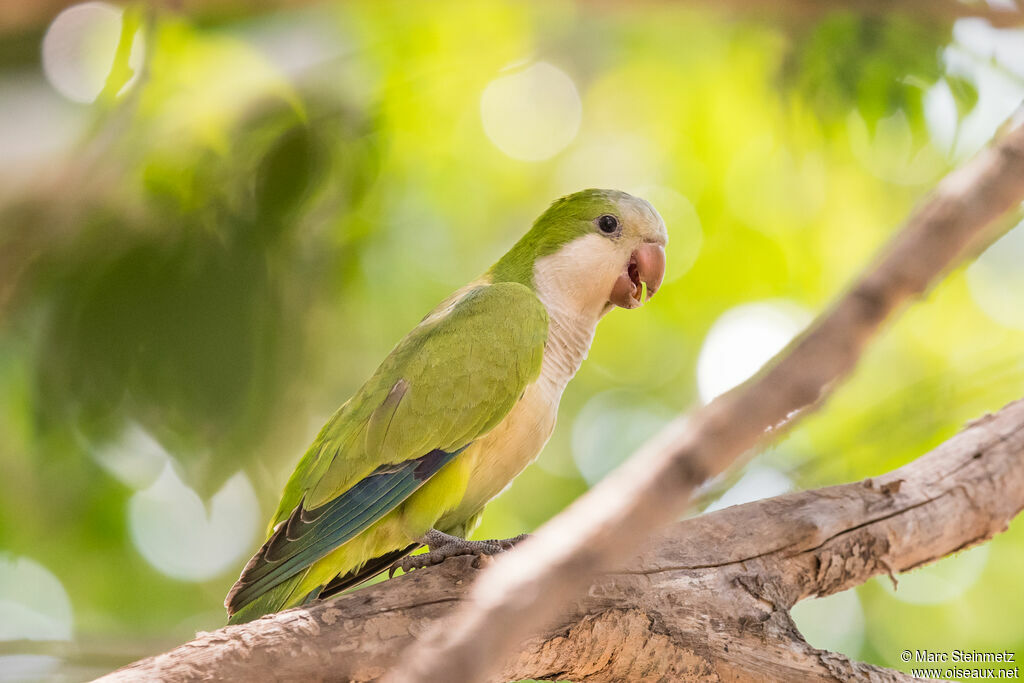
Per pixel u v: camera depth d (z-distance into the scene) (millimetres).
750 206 15648
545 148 15914
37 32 10141
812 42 11102
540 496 15203
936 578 14102
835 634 13969
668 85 15438
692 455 2213
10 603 14391
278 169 10562
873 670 6426
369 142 12320
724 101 14992
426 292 14586
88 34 10273
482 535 14516
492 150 15633
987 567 14078
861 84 11172
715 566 6672
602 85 15578
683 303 16203
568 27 14344
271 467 10352
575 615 6137
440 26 13852
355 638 5695
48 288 10062
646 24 14109
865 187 13711
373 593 5934
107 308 9914
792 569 6871
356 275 12406
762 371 2307
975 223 2418
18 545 13688
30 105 10398
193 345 9938
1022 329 15273
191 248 10086
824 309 2602
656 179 16328
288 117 10641
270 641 5527
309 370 10680
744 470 2449
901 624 14000
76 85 10453
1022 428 7766
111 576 14562
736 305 16141
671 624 6367
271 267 10336
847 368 2316
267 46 12094
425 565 7625
